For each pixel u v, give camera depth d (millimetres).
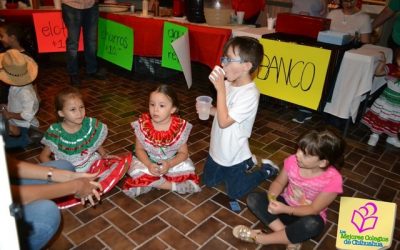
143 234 1797
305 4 3701
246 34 3031
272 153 2766
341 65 2721
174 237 1791
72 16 3695
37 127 2652
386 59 2893
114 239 1747
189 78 3418
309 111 3453
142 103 3609
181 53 3145
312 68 2727
